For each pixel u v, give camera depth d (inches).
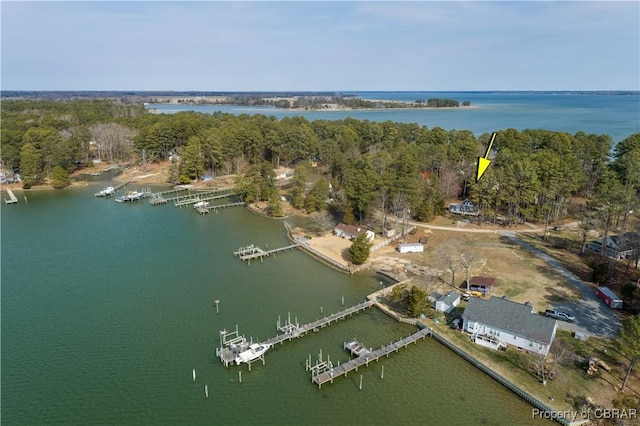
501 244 3464.6
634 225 3454.7
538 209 3976.4
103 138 7066.9
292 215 4569.4
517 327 2121.1
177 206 4970.5
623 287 2469.2
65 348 2210.9
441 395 1877.5
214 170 6254.9
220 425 1723.7
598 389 1814.7
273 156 6658.5
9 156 5772.6
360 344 2215.8
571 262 3088.1
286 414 1781.5
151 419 1752.0
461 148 5236.2
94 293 2810.0
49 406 1817.2
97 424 1726.1
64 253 3501.5
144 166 6579.7
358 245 3149.6
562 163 3983.8
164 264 3289.9
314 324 2394.2
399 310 2551.7
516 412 1769.2
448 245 3309.5
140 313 2559.1
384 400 1856.5
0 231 4040.4
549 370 1932.8
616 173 3873.0
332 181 5012.3
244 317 2518.5
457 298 2564.0
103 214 4640.8
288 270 3198.8
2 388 1919.3
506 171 3912.4
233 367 2069.4
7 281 2972.4
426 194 4222.4
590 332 2202.3
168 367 2068.2
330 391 1910.7
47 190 5659.5
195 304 2674.7
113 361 2110.0
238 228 4180.6
